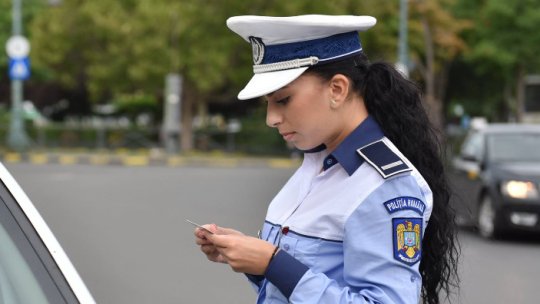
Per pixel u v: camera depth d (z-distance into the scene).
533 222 13.60
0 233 2.38
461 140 15.86
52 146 41.84
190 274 10.14
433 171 2.90
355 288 2.63
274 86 2.66
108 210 16.05
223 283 9.72
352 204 2.67
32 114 45.91
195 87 41.34
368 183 2.68
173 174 26.64
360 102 2.82
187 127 41.84
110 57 39.91
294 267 2.63
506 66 46.25
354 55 2.77
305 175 2.88
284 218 2.84
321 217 2.72
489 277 10.55
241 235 2.81
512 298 9.36
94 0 39.28
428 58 43.66
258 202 18.25
